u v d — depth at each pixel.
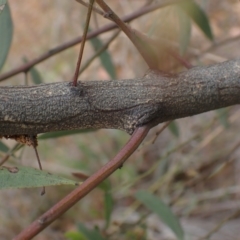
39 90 0.52
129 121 0.52
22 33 1.82
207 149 1.21
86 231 0.68
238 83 0.53
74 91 0.52
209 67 0.54
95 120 0.52
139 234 0.92
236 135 1.21
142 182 1.23
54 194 1.27
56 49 0.65
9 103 0.51
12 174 0.49
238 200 1.13
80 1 0.52
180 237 0.66
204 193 1.11
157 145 1.29
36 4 1.87
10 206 1.27
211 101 0.53
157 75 0.53
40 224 0.49
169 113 0.53
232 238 1.03
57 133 0.62
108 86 0.52
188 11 0.65
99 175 0.50
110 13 0.52
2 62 0.63
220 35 1.49
